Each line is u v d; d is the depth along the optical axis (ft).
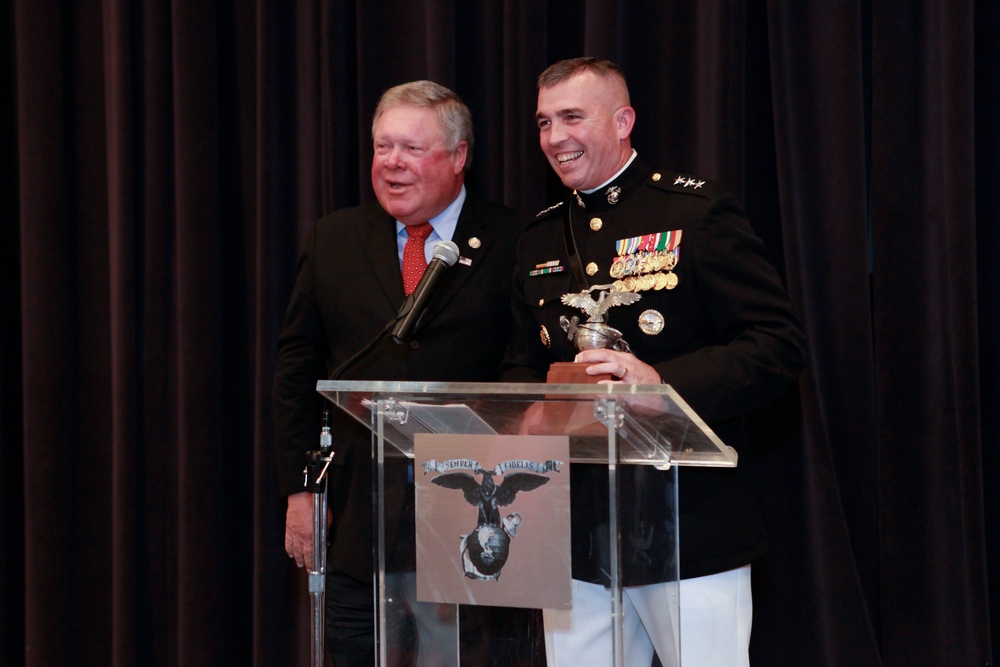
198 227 11.28
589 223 8.09
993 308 9.53
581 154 7.95
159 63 11.67
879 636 9.59
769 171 10.16
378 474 5.76
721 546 7.12
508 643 5.50
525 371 8.21
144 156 11.84
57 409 11.73
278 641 11.07
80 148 12.12
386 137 8.95
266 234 11.12
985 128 9.59
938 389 9.25
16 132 12.39
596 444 5.35
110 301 11.79
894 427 9.45
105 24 11.80
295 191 11.35
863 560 9.59
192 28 11.35
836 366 9.53
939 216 9.33
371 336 8.95
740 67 9.86
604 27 9.96
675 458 6.30
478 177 10.78
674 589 5.85
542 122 8.18
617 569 5.20
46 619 11.67
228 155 11.76
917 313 9.39
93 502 11.94
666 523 5.90
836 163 9.52
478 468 5.54
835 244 9.52
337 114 10.93
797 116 9.61
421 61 10.84
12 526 12.34
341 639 9.12
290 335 9.52
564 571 5.35
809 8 9.63
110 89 11.69
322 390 5.67
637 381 6.02
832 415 9.57
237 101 11.77
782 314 7.16
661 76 10.10
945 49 9.25
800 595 9.53
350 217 9.64
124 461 11.52
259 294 11.14
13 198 12.41
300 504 9.25
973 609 9.11
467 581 5.54
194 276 11.27
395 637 5.67
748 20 10.20
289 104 11.38
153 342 11.68
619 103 8.04
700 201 7.55
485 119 10.81
